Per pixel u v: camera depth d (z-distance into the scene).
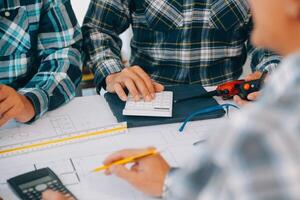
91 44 1.35
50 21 1.22
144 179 0.70
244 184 0.35
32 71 1.25
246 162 0.36
